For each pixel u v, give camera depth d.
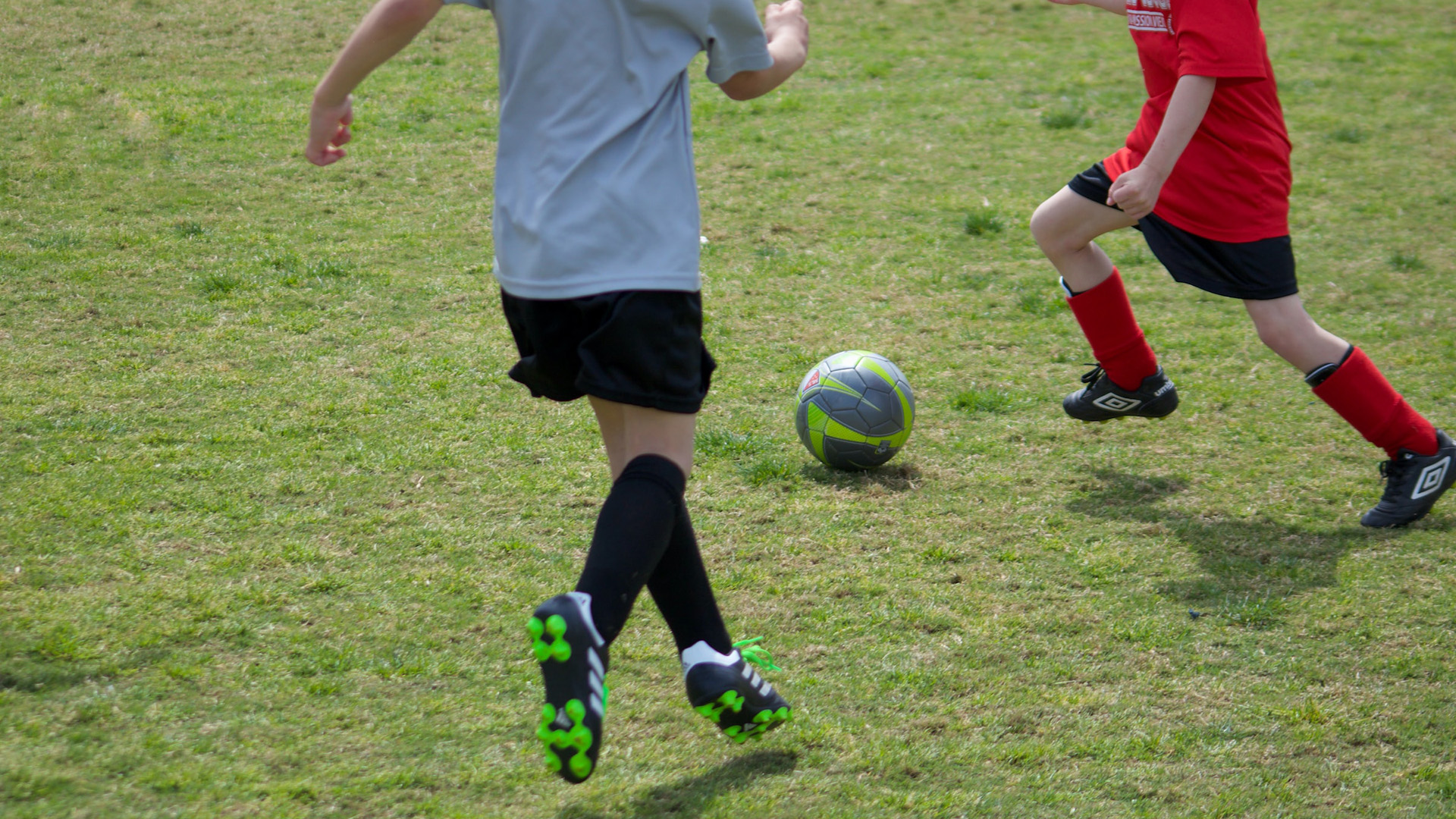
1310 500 10.89
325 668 7.58
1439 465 10.22
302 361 13.18
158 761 6.38
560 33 5.52
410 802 6.21
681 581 6.27
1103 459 11.75
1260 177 9.81
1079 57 31.47
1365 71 30.11
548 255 5.47
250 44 28.56
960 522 10.35
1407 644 8.50
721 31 5.83
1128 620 8.81
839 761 6.93
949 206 20.28
